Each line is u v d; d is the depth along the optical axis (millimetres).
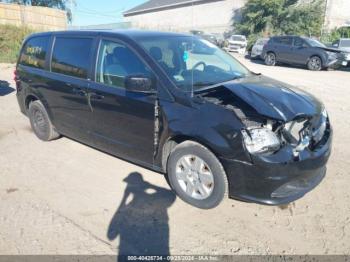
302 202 3451
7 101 8242
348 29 27203
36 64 5082
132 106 3621
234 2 37156
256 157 2850
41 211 3400
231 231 3027
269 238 2926
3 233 3062
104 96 3904
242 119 2961
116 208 3424
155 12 49469
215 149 3010
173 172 3488
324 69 15461
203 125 3078
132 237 2980
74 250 2830
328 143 3338
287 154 2900
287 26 29938
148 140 3621
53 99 4781
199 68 3863
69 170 4305
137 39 3805
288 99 3303
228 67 4199
